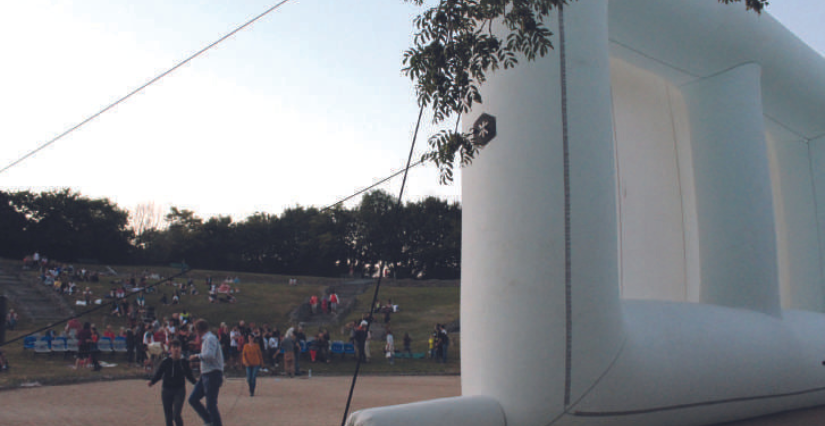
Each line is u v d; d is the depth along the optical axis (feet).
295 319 120.98
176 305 122.21
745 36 31.27
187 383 48.08
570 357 20.62
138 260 223.10
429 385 57.11
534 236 20.98
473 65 21.17
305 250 227.61
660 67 33.09
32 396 37.40
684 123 35.99
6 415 29.71
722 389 24.93
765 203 30.19
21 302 103.09
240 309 125.39
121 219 216.95
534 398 20.56
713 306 28.04
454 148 21.33
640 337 23.03
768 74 34.04
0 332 25.82
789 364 27.68
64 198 204.33
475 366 21.83
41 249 201.05
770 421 27.78
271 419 30.58
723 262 30.22
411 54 21.42
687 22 29.96
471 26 22.21
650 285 36.81
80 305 105.60
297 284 167.94
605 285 21.44
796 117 40.06
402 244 215.72
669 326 24.43
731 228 30.27
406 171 22.27
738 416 26.76
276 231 231.91
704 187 31.73
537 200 21.18
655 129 37.45
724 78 32.09
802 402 29.19
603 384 21.21
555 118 21.70
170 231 229.04
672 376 23.08
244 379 57.62
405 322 124.57
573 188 21.30
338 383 56.54
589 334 20.85
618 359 21.59
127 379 51.70
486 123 22.43
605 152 22.43
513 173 21.56
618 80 37.19
